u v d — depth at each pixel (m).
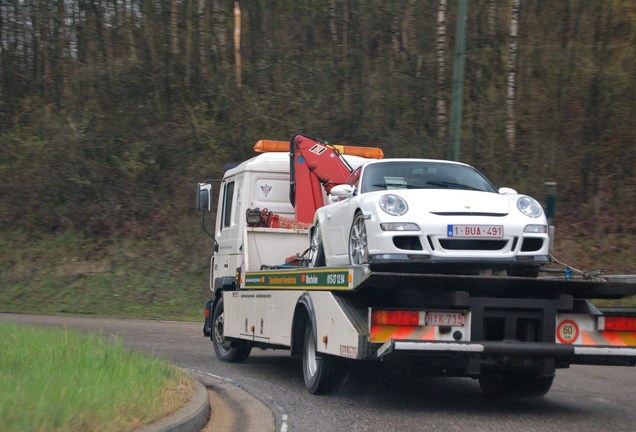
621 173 31.75
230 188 18.34
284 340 13.30
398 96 35.72
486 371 11.18
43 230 33.47
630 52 34.91
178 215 33.38
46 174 35.59
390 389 13.42
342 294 11.31
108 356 11.98
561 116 33.78
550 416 11.04
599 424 10.46
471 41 36.84
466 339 10.52
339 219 12.85
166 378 11.52
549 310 10.75
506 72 35.41
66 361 11.21
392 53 37.59
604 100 33.53
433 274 10.50
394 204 11.09
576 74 34.62
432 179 12.78
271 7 40.47
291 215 17.39
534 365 10.86
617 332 11.01
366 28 38.44
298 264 15.33
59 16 40.97
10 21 41.00
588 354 10.67
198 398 10.55
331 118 35.56
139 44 40.09
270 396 12.43
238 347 16.81
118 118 37.50
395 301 11.09
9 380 9.32
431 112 34.91
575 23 36.62
